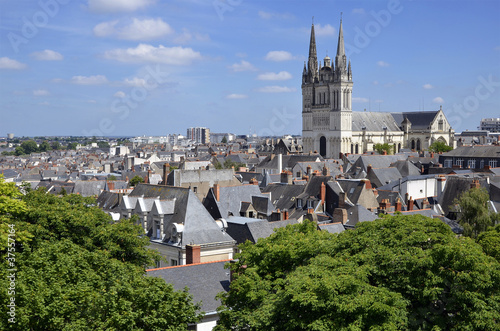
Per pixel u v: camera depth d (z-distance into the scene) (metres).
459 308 46.44
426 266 47.03
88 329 39.41
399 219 53.88
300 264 53.12
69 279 44.75
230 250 78.06
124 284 43.34
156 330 41.72
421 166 184.75
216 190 99.62
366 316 42.69
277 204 115.12
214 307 54.88
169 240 78.50
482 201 92.31
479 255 47.47
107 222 67.50
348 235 53.78
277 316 45.66
